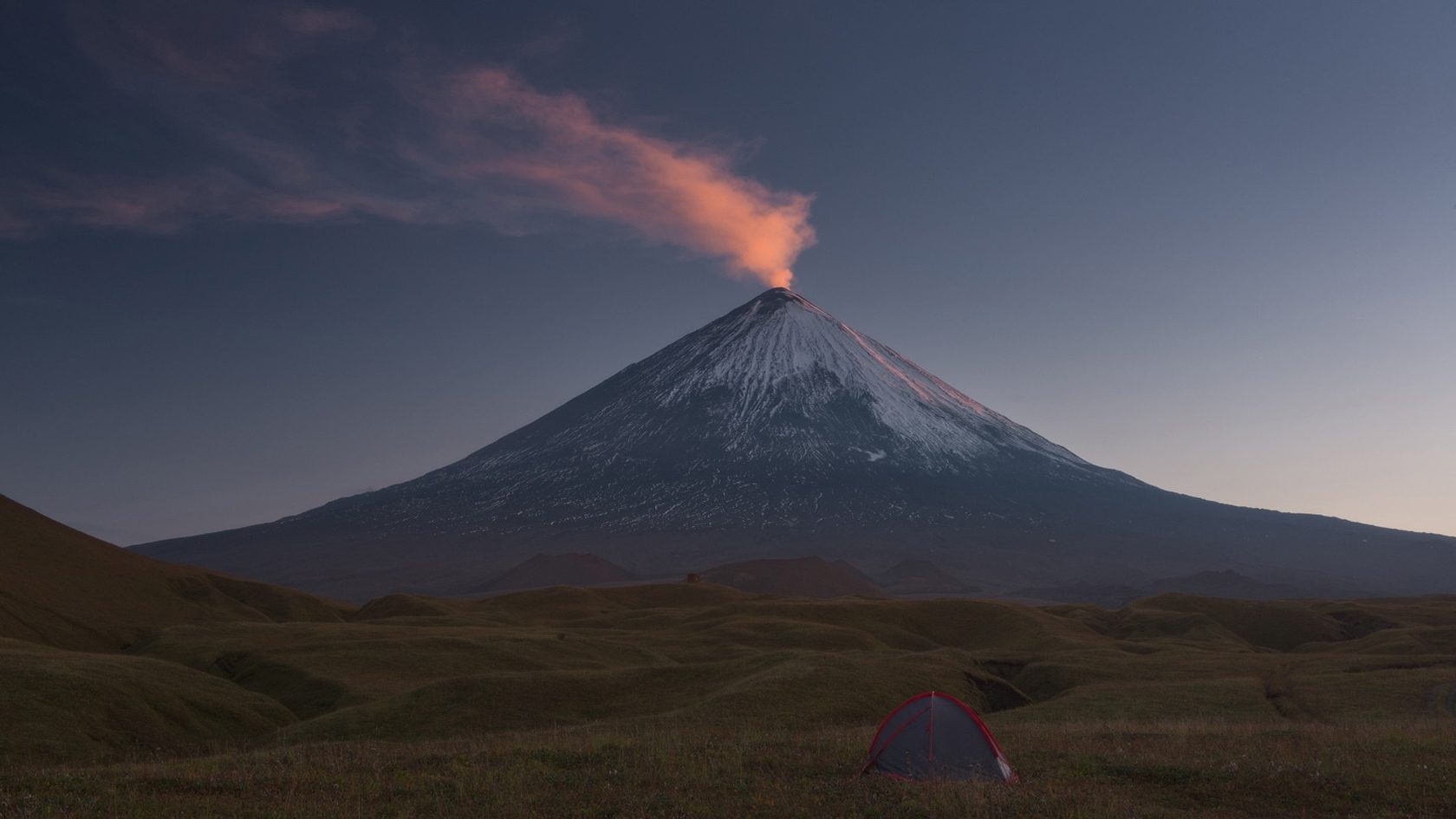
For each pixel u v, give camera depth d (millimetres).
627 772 22641
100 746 36719
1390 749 27250
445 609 106938
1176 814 19844
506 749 25672
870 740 28297
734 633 84000
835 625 96000
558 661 63469
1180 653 78062
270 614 113562
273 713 47344
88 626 87438
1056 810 19656
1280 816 20297
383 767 23156
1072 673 64625
